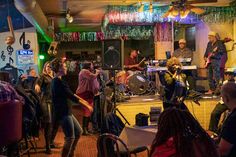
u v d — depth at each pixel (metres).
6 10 8.39
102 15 10.27
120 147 3.62
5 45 8.44
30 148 5.79
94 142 6.35
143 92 7.05
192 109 6.59
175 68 5.51
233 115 2.69
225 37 8.34
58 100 4.42
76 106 10.88
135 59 9.63
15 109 4.01
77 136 4.54
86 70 6.89
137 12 8.47
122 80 7.23
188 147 2.22
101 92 6.98
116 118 4.10
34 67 8.53
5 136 3.88
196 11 7.16
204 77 8.65
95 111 6.91
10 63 8.45
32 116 4.71
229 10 8.53
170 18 8.55
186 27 10.01
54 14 9.88
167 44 9.52
